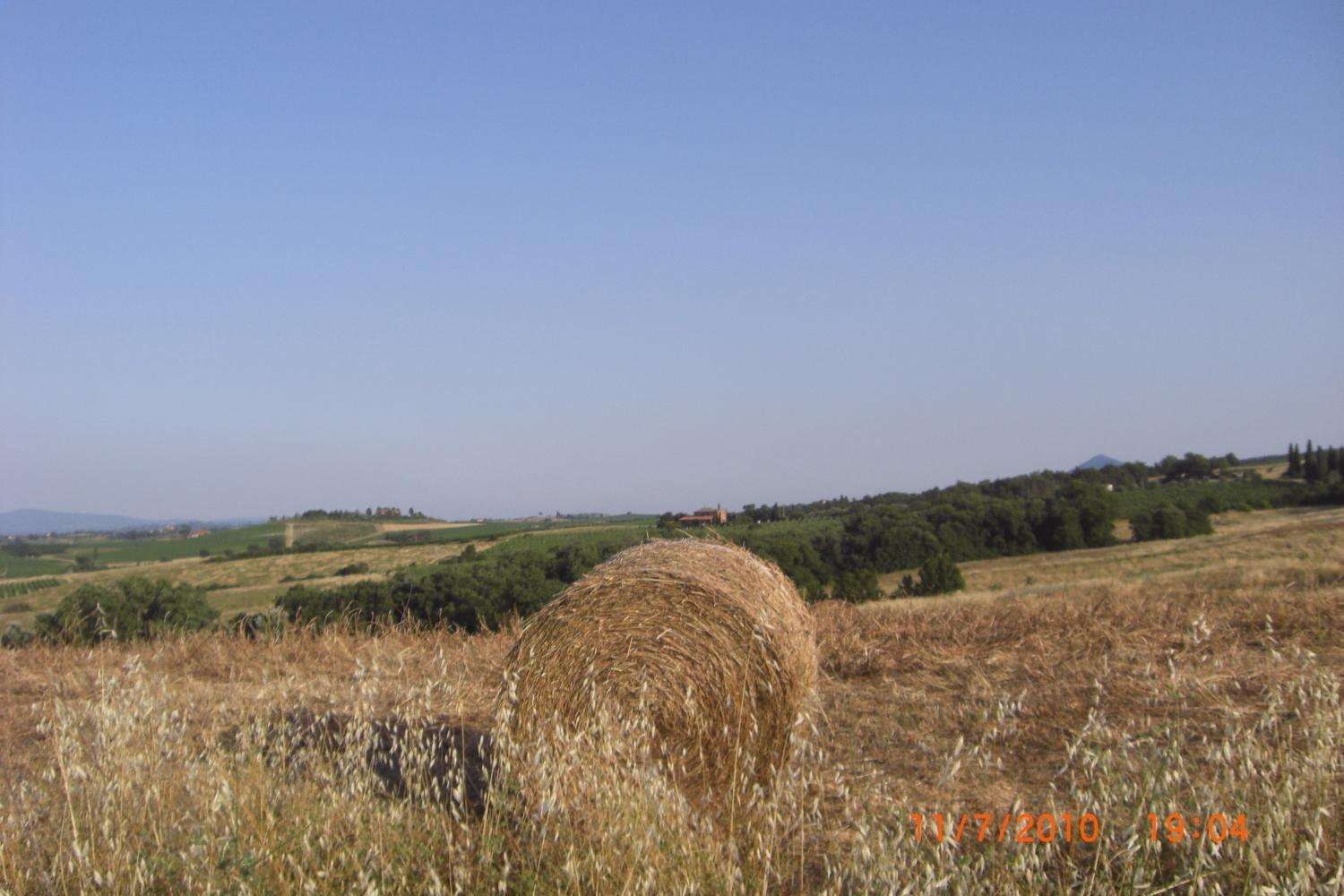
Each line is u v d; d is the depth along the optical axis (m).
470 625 16.95
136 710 5.27
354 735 5.30
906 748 6.11
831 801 5.28
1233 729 4.73
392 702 7.69
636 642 5.75
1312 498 58.06
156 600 15.80
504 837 4.41
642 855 3.87
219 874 3.88
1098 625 9.05
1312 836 3.56
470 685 8.25
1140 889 3.50
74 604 14.40
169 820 4.45
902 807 4.45
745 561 6.38
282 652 10.35
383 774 5.84
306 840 4.04
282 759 5.18
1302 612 8.71
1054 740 5.99
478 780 5.77
